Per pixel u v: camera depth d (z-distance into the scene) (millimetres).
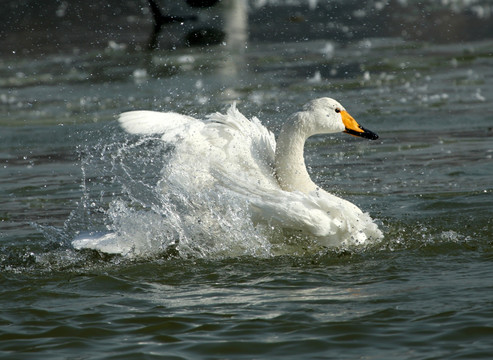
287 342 7430
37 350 7473
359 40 32250
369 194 14211
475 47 30047
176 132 10953
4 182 15711
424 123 19984
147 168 12125
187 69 27375
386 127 19828
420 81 24938
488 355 6926
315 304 8453
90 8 39531
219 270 10008
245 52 30578
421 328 7613
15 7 39250
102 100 23328
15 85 26188
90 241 10594
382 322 7832
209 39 32969
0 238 12047
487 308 8031
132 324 8086
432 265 9914
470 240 11117
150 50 31219
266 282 9391
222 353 7242
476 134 18547
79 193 14734
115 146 17531
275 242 10617
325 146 18234
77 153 17875
